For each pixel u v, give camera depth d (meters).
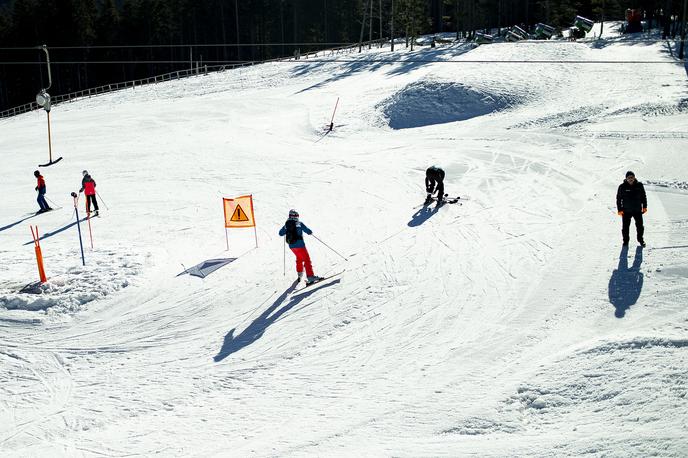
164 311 12.53
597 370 8.76
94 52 83.81
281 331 11.39
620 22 67.50
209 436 8.41
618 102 30.03
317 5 93.19
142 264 14.92
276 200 20.62
